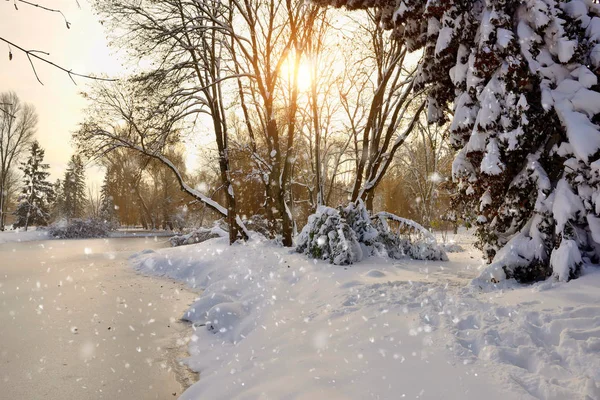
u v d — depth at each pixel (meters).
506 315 4.14
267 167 15.25
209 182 26.27
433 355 3.38
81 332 6.30
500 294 4.95
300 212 26.61
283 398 3.03
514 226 6.00
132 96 14.17
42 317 7.21
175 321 7.06
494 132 5.61
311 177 21.94
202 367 4.82
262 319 5.99
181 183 15.70
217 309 6.67
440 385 2.89
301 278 8.30
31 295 9.22
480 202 6.12
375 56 15.22
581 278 4.69
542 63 5.41
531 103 5.62
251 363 4.18
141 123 14.37
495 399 2.62
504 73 5.46
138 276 12.25
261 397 3.14
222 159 15.70
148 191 51.53
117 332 6.34
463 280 6.87
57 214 54.75
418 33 7.00
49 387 4.29
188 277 11.69
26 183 48.78
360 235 11.16
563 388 2.66
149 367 4.89
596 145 4.87
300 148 21.28
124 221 60.41
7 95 34.06
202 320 6.93
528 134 5.32
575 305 4.02
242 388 3.54
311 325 4.92
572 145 5.00
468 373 3.00
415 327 4.06
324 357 3.77
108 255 18.17
